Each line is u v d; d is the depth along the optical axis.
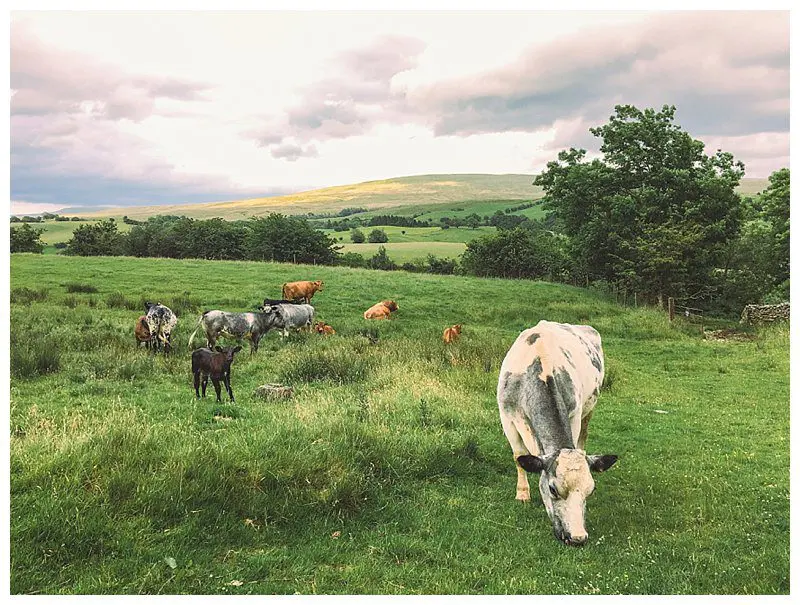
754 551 6.05
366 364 14.23
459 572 5.51
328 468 7.00
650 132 39.94
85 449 6.60
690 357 18.88
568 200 41.50
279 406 10.72
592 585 5.32
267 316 17.47
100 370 12.66
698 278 38.94
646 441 9.95
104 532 5.45
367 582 5.28
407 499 7.04
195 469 6.45
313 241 64.94
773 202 41.75
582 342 8.15
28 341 13.87
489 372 14.67
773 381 15.22
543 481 5.96
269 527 6.04
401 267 71.69
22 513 5.47
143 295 26.00
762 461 8.87
